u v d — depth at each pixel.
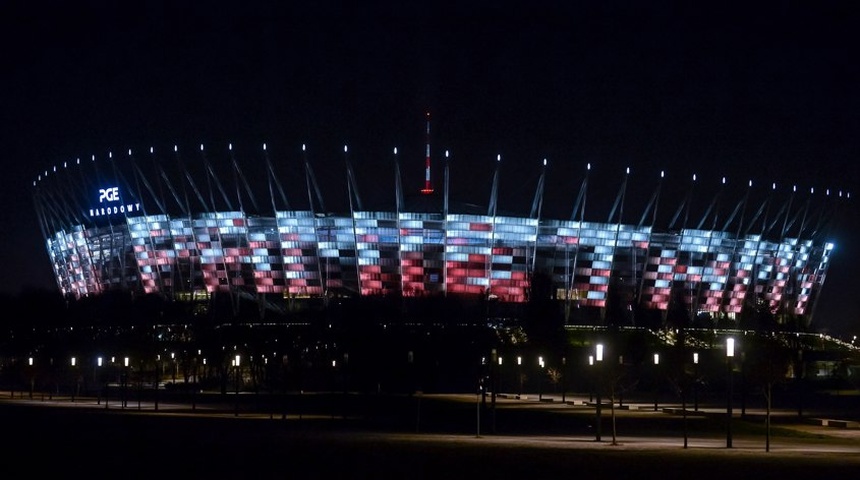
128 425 76.31
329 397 133.00
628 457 51.50
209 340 164.12
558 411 103.56
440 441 62.72
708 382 154.62
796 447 63.06
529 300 193.75
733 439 70.62
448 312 193.50
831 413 104.62
